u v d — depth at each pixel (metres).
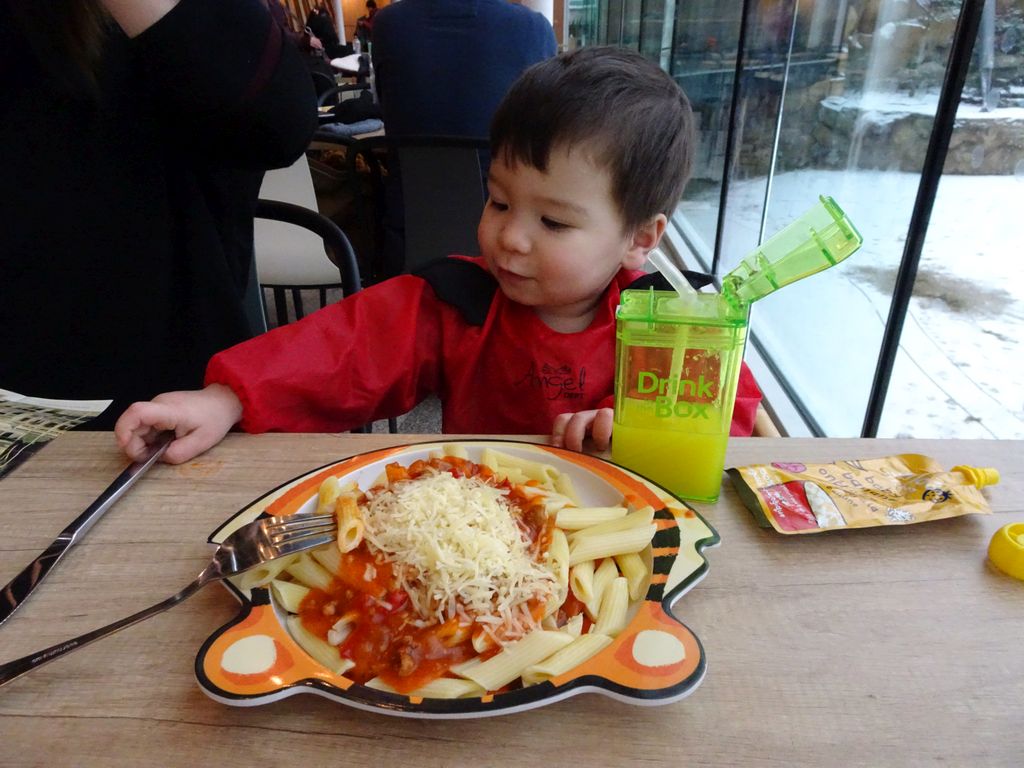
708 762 0.40
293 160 1.25
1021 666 0.47
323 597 0.52
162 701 0.44
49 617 0.51
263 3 1.13
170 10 1.01
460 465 0.65
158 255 1.15
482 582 0.49
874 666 0.47
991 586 0.55
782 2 2.19
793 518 0.61
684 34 3.35
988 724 0.42
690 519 0.59
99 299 1.11
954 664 0.47
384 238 2.32
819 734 0.42
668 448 0.65
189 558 0.58
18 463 0.72
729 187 2.77
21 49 1.01
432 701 0.40
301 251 2.09
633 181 0.85
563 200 0.83
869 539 0.61
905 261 1.48
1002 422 1.49
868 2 1.66
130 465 0.71
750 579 0.55
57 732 0.42
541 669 0.44
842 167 1.83
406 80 2.04
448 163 1.98
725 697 0.44
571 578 0.55
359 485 0.65
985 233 1.45
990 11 1.22
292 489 0.62
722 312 0.60
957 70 1.27
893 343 1.56
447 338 1.04
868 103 1.68
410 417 2.22
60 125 1.05
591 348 1.00
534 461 0.69
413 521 0.53
